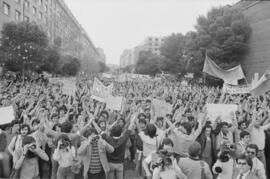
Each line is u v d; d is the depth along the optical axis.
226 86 13.84
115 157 5.75
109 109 9.20
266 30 34.06
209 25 37.16
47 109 8.28
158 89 20.50
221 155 4.98
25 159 5.31
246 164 4.25
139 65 86.75
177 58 57.12
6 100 9.84
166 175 4.35
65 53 56.31
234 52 36.28
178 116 7.89
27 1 49.84
